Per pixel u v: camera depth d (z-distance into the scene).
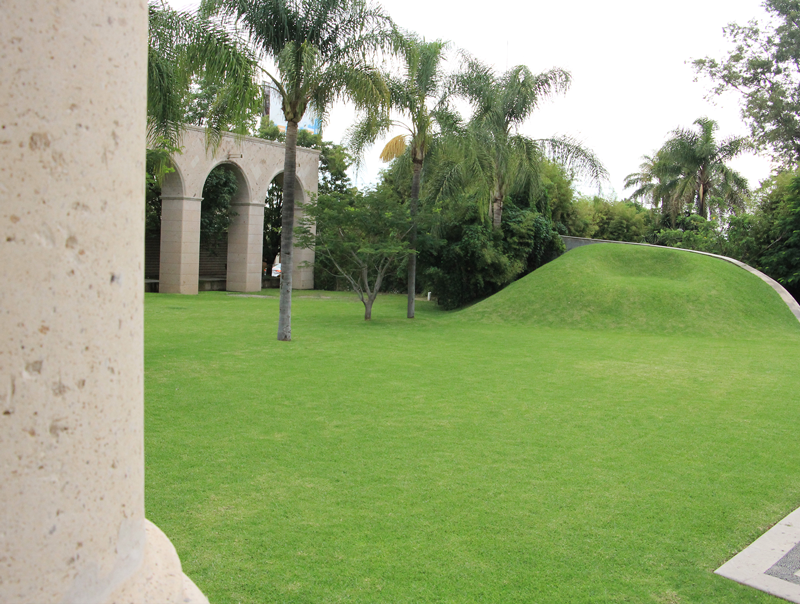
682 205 35.88
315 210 18.70
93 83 1.54
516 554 3.94
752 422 7.57
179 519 4.35
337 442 6.34
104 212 1.58
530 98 21.94
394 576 3.61
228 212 31.00
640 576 3.70
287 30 13.59
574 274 23.02
